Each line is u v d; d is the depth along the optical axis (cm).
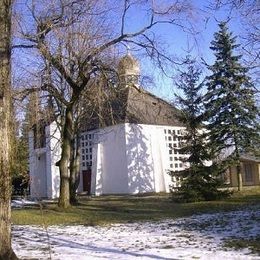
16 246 1276
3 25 901
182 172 2777
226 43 3238
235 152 3356
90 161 4119
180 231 1585
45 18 2122
